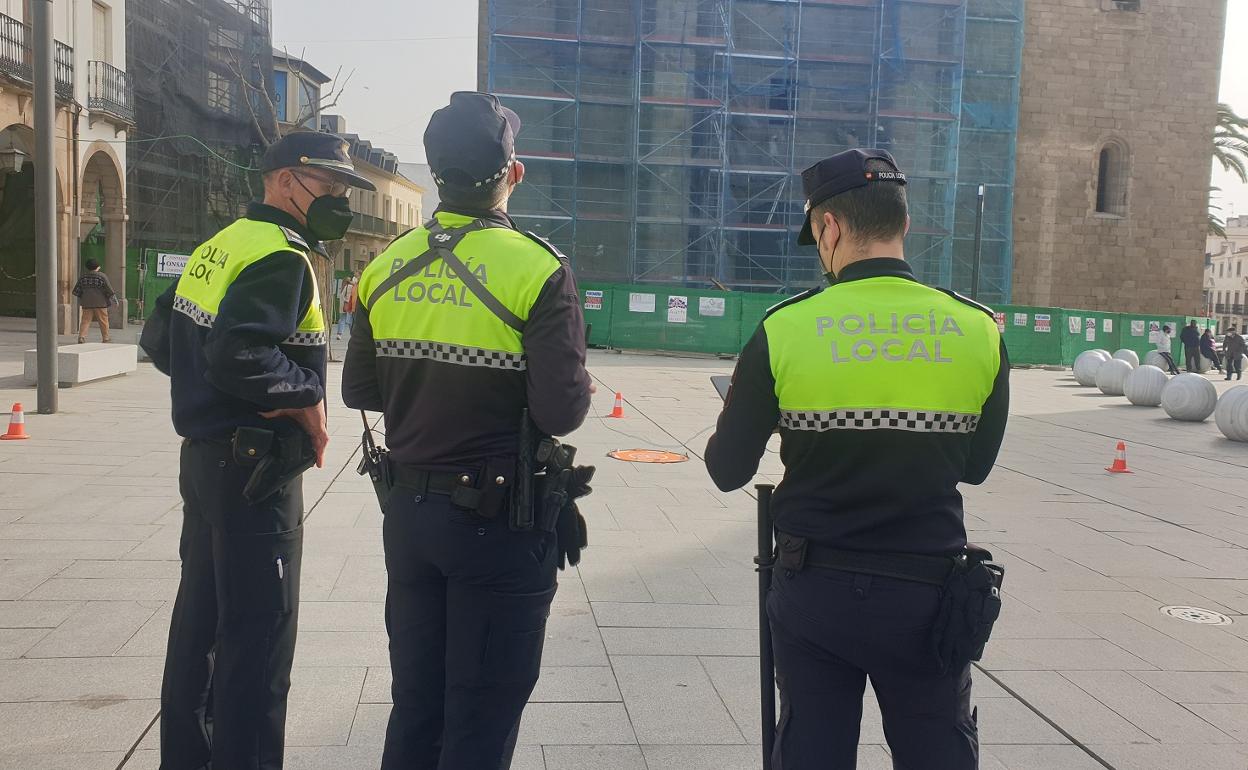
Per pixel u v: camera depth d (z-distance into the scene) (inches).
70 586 186.7
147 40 1188.5
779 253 1224.8
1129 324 1152.8
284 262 98.5
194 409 101.6
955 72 1235.2
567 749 131.5
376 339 95.8
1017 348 1073.5
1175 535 272.1
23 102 832.9
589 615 184.4
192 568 107.7
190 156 1306.6
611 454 374.0
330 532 232.8
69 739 126.7
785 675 83.0
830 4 1231.5
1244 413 469.1
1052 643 179.5
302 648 161.2
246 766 103.2
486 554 90.3
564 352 90.3
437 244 93.4
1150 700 154.6
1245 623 194.1
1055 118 1339.8
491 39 1182.3
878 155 86.0
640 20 1187.9
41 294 401.4
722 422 85.0
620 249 1223.5
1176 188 1373.0
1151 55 1350.9
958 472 81.3
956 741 79.7
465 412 90.6
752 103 1224.2
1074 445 459.2
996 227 1304.1
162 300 114.0
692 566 219.6
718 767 128.0
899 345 79.3
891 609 77.5
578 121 1196.5
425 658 94.3
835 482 79.7
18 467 297.1
